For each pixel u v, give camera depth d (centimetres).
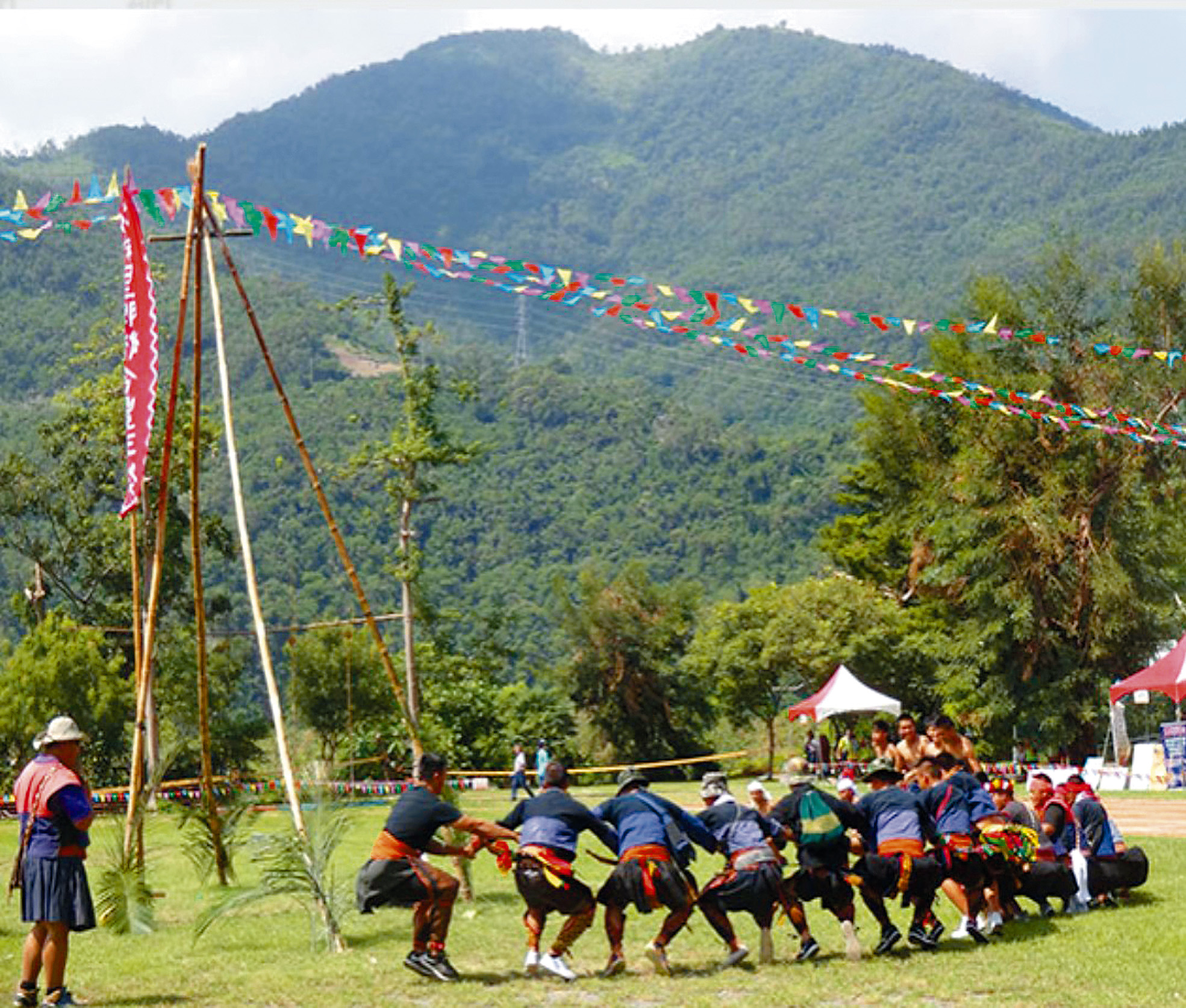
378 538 13688
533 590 15388
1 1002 1204
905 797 1362
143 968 1377
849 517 7062
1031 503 5062
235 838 2050
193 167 1689
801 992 1181
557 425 18612
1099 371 5147
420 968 1270
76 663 5125
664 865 1272
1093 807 1593
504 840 1299
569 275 1700
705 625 6228
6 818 4356
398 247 1642
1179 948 1333
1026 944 1376
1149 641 5222
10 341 17762
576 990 1223
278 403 16462
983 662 5219
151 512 5362
